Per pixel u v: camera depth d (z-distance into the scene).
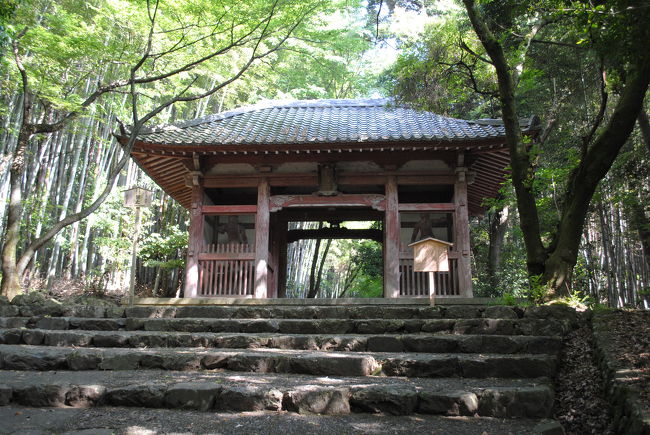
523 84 8.86
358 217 13.23
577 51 12.52
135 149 10.55
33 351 5.38
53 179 16.41
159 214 17.73
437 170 10.78
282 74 22.20
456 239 10.28
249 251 10.77
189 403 4.03
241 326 6.55
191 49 13.48
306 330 6.42
